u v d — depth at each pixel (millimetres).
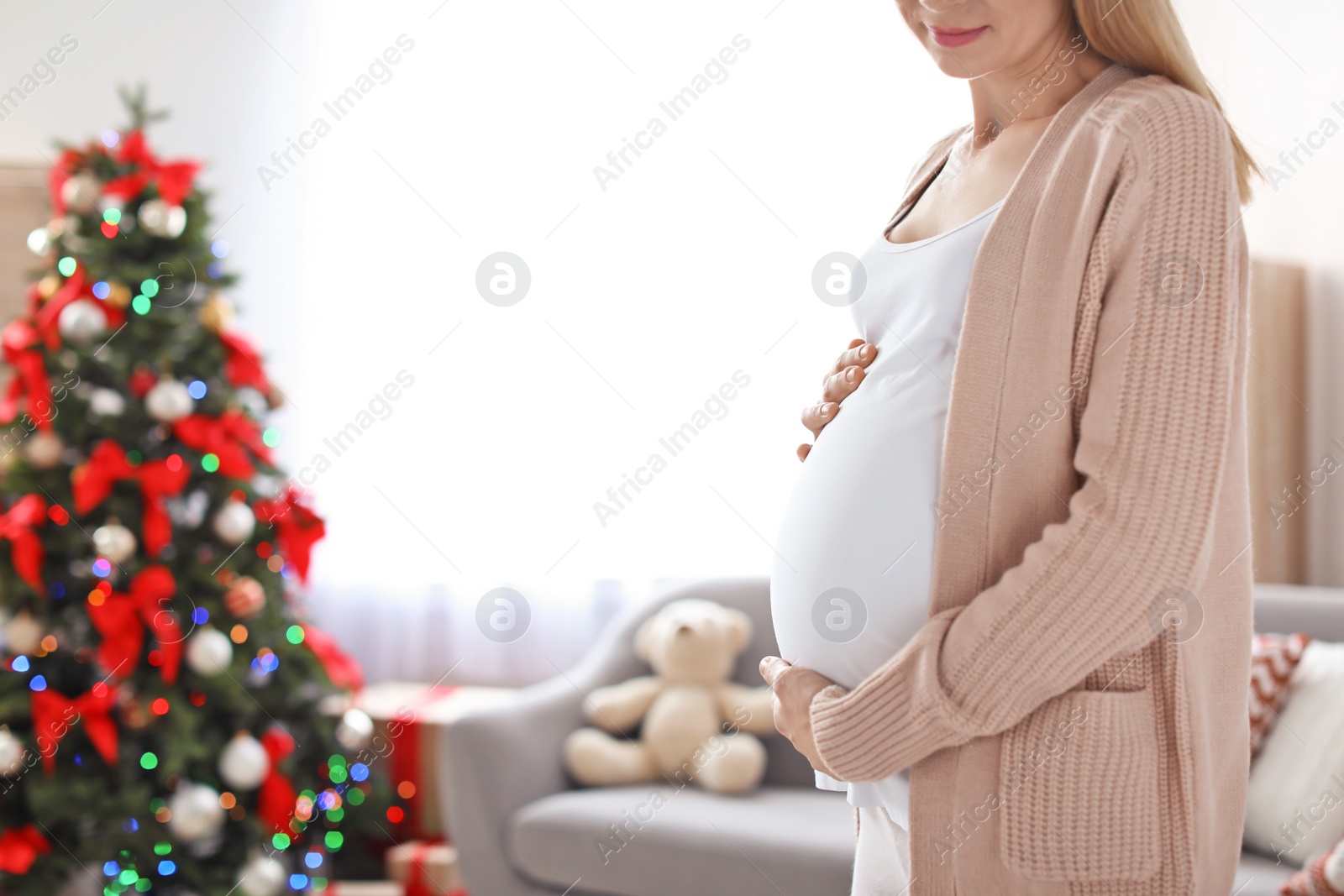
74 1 3389
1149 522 675
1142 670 744
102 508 2205
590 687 2555
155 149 3379
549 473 3256
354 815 2504
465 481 3289
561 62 3277
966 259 839
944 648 740
